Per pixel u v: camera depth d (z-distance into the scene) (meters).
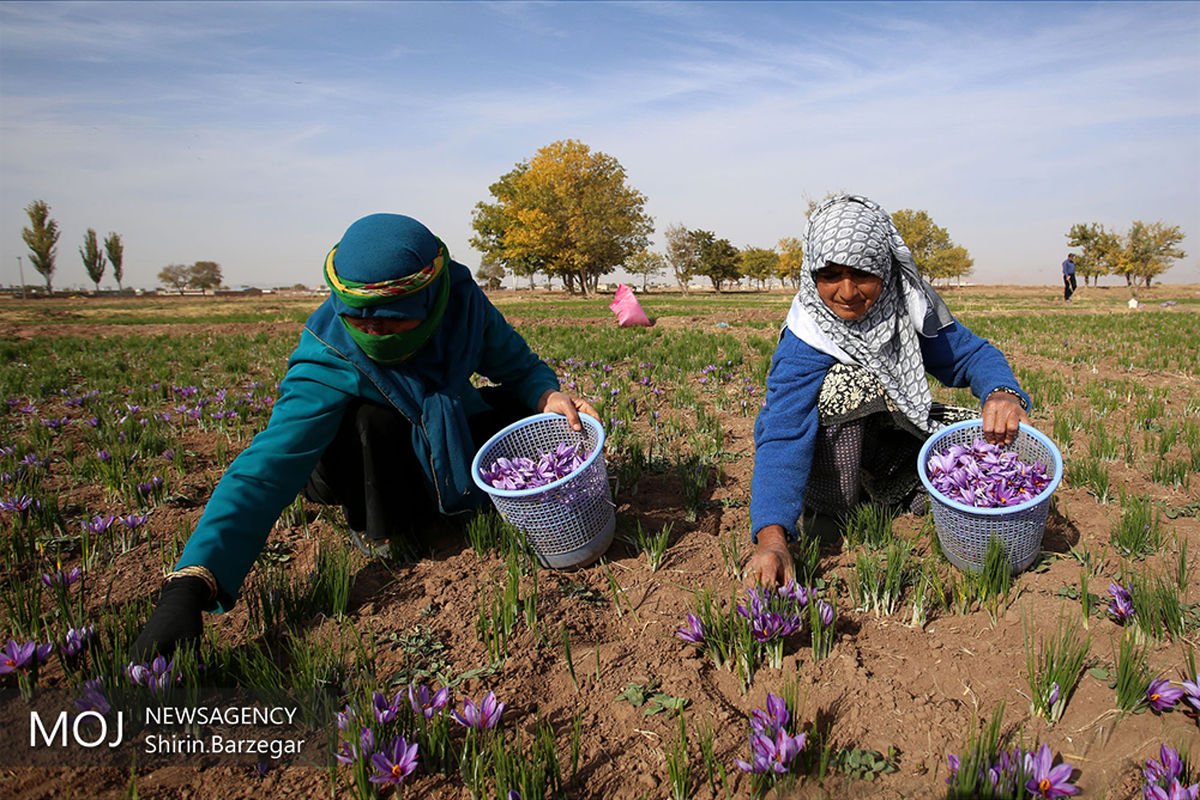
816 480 3.25
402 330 2.89
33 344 15.49
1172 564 2.94
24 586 3.09
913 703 2.18
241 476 2.62
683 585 2.98
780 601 2.46
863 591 2.71
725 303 34.78
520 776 1.86
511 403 3.68
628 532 3.52
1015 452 2.93
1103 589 2.74
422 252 2.87
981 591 2.64
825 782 1.88
